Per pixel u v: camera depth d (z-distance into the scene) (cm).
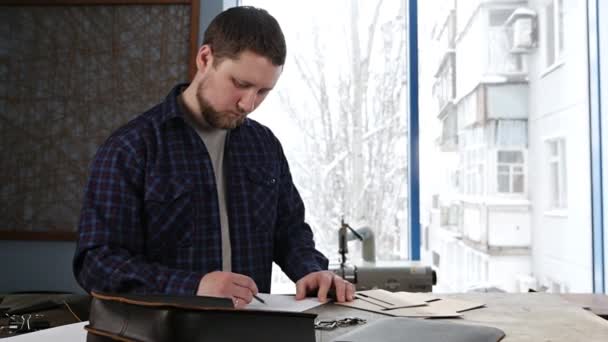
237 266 135
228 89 117
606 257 259
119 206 118
